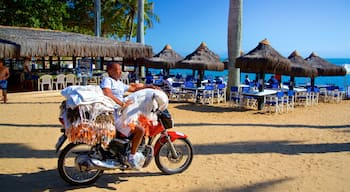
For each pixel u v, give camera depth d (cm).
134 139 461
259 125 996
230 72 1579
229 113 1245
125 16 4038
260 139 803
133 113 460
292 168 575
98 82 1922
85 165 443
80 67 1870
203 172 544
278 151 692
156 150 516
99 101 435
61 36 1916
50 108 1222
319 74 1764
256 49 1373
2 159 592
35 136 772
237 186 484
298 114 1269
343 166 590
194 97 1585
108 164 452
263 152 680
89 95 430
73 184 466
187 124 984
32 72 1969
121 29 4147
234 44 1559
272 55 1315
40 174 518
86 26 3878
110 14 3856
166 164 568
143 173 531
